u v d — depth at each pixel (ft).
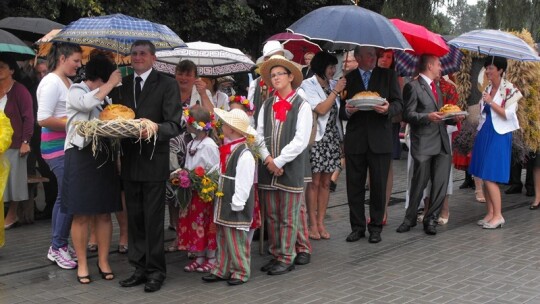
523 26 57.72
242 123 17.07
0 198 19.94
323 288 17.38
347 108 21.20
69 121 17.07
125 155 16.96
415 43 22.95
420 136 23.38
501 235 23.44
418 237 23.22
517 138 27.37
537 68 27.12
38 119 18.84
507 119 23.93
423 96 23.20
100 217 17.93
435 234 23.58
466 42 23.79
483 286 17.48
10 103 23.27
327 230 24.41
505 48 23.49
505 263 19.74
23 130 23.50
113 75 16.76
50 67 19.45
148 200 16.88
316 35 19.19
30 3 34.42
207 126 18.57
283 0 55.06
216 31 49.73
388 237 23.25
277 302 16.25
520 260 20.07
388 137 21.90
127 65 23.38
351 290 17.19
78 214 17.11
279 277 18.42
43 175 26.05
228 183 17.33
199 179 17.75
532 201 30.04
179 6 47.78
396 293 16.90
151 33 16.98
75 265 19.30
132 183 17.01
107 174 17.29
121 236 21.04
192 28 48.80
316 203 22.91
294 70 18.24
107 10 39.29
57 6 36.06
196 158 18.67
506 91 24.02
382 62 25.09
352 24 19.24
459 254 20.83
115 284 17.72
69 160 17.12
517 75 26.96
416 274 18.63
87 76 17.37
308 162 19.74
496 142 24.02
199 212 18.53
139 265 17.52
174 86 16.99
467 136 28.86
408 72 27.30
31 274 18.65
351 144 22.11
